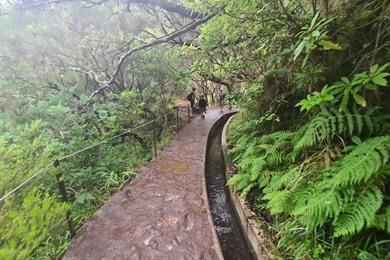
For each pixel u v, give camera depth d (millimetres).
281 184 3578
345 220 2291
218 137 11672
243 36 5395
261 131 5938
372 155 2275
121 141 9375
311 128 3023
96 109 8406
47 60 10203
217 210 4977
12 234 2617
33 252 3070
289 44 3893
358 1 3121
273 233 3463
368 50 3111
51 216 3115
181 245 3545
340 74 3418
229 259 3625
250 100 6227
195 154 7996
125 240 3697
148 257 3330
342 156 2986
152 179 5961
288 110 5148
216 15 5043
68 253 3459
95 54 11945
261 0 3930
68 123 7180
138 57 11562
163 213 4398
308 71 3574
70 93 8734
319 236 2723
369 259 2225
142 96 11953
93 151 6938
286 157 4137
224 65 6777
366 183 2408
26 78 9383
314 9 3473
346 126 3027
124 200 4926
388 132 2734
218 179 6496
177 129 11859
